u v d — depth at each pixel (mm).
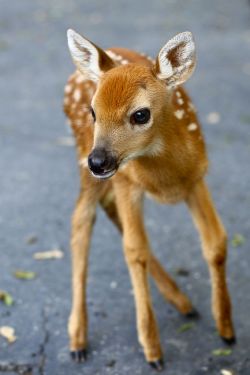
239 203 11742
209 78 17656
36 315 9086
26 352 8453
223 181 12555
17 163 13586
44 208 11859
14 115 15961
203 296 9312
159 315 9016
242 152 13625
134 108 6895
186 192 7934
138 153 7156
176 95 7742
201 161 7832
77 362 8273
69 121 8906
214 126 14805
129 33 22109
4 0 28422
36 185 12703
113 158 6836
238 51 19688
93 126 8039
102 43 20906
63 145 14391
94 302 9305
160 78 7188
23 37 22516
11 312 9156
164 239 10711
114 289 9570
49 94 17234
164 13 24812
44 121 15586
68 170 13273
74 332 8367
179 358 8211
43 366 8227
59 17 25016
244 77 17641
